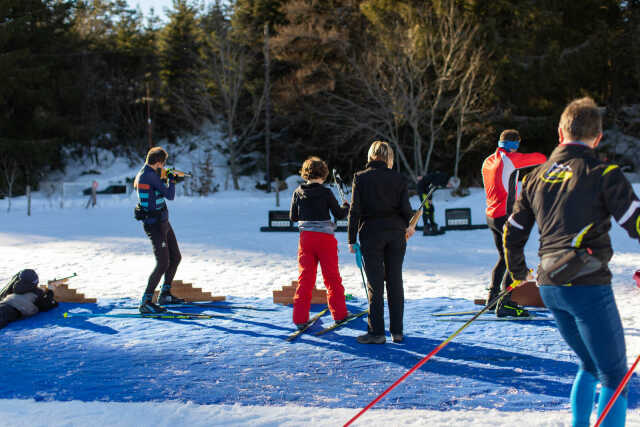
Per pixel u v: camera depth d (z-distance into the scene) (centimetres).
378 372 403
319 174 518
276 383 381
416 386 374
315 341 481
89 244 1241
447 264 949
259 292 728
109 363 422
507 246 290
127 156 4253
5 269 921
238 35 3753
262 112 3784
